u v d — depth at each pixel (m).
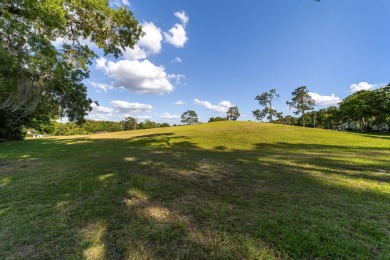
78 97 11.76
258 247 2.32
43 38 5.55
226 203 3.55
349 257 2.13
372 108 32.34
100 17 7.28
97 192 4.15
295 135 19.28
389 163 7.28
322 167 6.61
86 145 15.15
